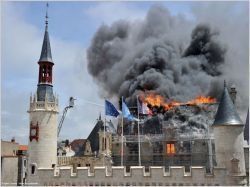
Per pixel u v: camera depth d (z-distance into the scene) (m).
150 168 36.50
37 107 43.81
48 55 47.38
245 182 35.56
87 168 38.00
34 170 42.00
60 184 38.47
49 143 43.16
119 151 54.72
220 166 37.56
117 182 36.88
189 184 35.53
